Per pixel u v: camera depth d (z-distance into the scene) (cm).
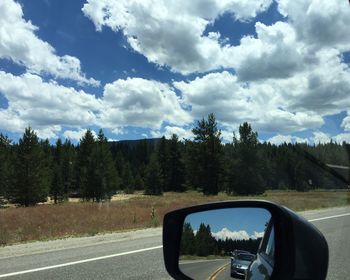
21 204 7325
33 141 7431
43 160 7562
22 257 1106
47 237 1591
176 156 11831
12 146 9100
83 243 1347
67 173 10794
